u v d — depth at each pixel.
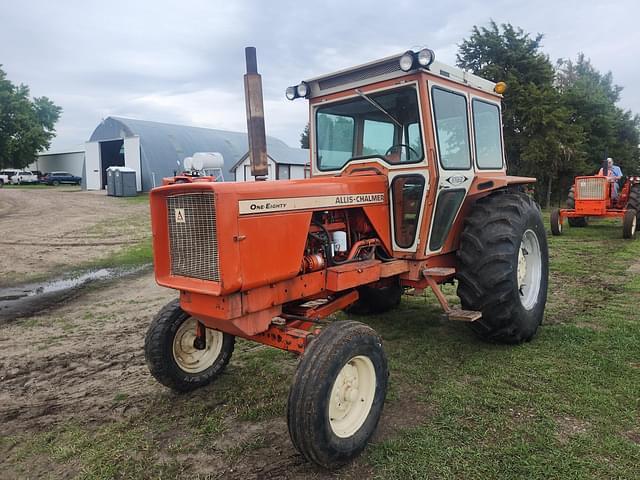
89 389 3.62
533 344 4.18
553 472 2.44
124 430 3.01
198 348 3.51
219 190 2.56
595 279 6.54
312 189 3.10
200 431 2.96
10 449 2.85
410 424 2.97
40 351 4.44
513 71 18.22
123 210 19.25
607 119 23.59
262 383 3.61
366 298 5.01
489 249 3.92
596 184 10.66
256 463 2.64
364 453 2.71
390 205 3.78
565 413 3.01
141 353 4.35
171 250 2.93
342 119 4.11
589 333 4.37
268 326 2.93
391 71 3.63
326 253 3.31
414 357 3.99
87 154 34.44
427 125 3.55
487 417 3.00
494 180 4.38
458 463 2.55
